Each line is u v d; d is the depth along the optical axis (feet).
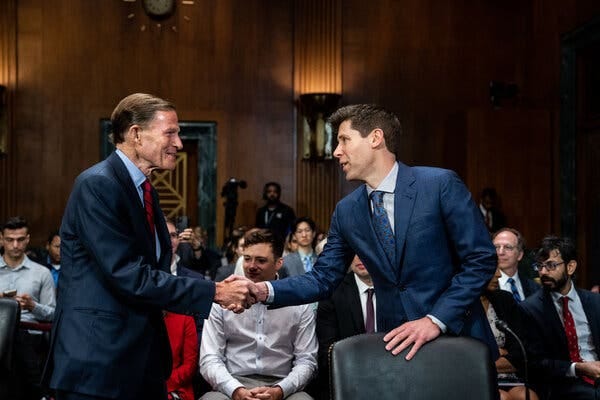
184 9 31.81
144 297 7.73
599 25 26.55
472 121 29.91
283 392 11.46
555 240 12.46
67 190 31.14
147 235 8.12
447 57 32.12
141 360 7.89
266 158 32.09
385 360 7.38
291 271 20.70
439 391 7.24
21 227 17.38
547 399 12.07
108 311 7.79
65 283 8.00
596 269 27.55
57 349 7.80
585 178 28.27
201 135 31.89
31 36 31.09
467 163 29.89
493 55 32.17
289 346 12.02
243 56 32.04
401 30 32.14
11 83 30.86
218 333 11.89
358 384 7.29
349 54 32.01
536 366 12.09
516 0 32.12
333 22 31.68
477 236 7.99
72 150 31.22
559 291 12.54
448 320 7.63
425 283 8.09
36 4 31.14
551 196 29.78
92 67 31.35
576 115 28.50
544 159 29.81
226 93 31.99
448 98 32.07
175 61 31.76
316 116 31.19
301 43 31.83
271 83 32.12
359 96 31.91
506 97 29.91
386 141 8.37
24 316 16.55
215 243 31.76
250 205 32.01
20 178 30.99
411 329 7.52
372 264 8.38
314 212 31.55
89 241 7.73
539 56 31.01
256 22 32.07
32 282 17.47
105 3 31.42
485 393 7.20
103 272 7.73
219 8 31.96
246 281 8.46
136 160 8.32
